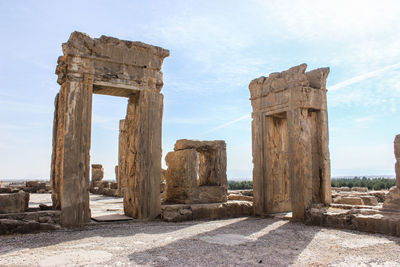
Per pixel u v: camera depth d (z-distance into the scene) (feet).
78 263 17.92
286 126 42.11
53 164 32.96
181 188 38.11
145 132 34.55
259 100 40.50
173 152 40.57
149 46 35.45
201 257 19.30
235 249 21.39
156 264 17.80
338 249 21.63
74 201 29.73
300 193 33.96
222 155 40.60
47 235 25.68
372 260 18.97
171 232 27.37
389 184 87.30
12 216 27.30
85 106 31.24
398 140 33.63
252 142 40.96
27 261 18.20
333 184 97.50
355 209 30.19
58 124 32.76
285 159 41.42
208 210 36.47
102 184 82.48
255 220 35.27
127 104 38.22
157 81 35.88
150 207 33.88
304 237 25.53
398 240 24.30
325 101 36.96
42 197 65.92
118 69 33.60
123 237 25.05
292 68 36.58
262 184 39.06
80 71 31.48
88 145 31.04
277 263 18.30
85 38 31.83
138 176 34.12
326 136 36.24
